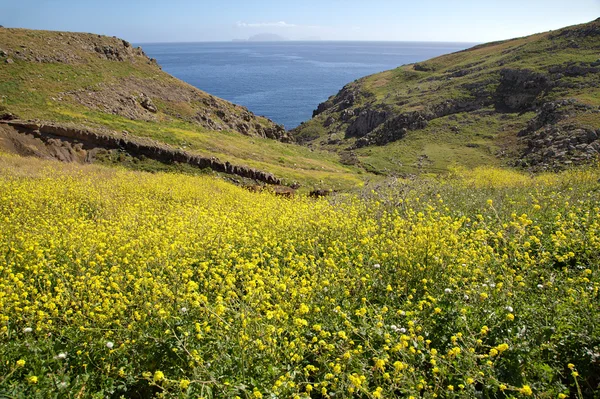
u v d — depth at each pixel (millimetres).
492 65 92812
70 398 3812
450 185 12078
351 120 99938
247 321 4289
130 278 5742
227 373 3977
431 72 114938
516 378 3676
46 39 50688
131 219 9906
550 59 78625
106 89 47219
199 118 53531
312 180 34656
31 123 29312
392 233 7348
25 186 13641
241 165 33094
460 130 71000
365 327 4473
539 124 59188
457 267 5562
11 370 4059
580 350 3869
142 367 4176
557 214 7316
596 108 52844
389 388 3592
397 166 57219
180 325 4617
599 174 11820
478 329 4332
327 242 7535
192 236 7672
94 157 29938
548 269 5492
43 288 6066
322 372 4078
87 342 4469
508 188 11055
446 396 3598
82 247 7145
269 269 6195
